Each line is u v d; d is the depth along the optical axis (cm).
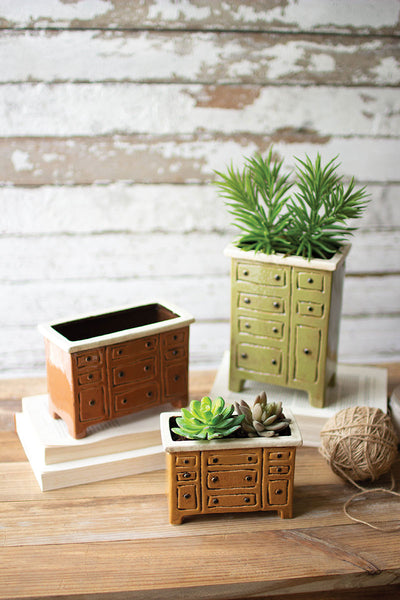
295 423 129
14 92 167
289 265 143
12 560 120
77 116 171
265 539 125
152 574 117
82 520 130
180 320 144
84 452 140
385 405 154
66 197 179
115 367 138
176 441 123
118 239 185
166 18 164
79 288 189
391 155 181
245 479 127
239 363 157
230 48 168
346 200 149
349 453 134
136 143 175
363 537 126
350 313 198
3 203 177
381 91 175
